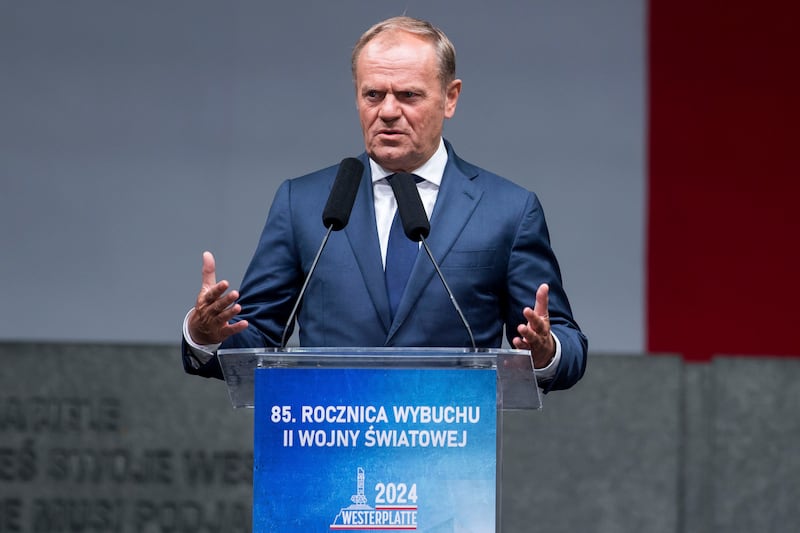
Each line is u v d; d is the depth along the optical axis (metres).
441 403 4.81
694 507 12.42
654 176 13.82
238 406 5.57
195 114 13.82
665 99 13.84
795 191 13.80
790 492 12.31
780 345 13.76
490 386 4.82
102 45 13.82
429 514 4.78
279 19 13.86
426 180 6.59
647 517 12.40
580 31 13.86
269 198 13.82
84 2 13.82
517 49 13.84
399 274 6.43
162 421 12.53
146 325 13.73
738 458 12.41
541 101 13.84
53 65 13.80
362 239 6.46
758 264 13.77
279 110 13.86
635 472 12.44
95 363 12.57
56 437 12.52
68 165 13.76
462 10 13.87
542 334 5.48
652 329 13.76
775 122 13.81
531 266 6.54
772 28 13.84
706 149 13.82
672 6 13.87
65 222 13.73
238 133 13.82
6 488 12.48
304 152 13.84
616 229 13.81
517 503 12.44
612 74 13.86
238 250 13.78
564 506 12.44
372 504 4.78
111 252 13.73
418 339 6.28
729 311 13.76
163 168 13.80
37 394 12.53
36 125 13.76
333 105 13.86
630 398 12.48
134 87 13.81
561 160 13.81
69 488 12.48
